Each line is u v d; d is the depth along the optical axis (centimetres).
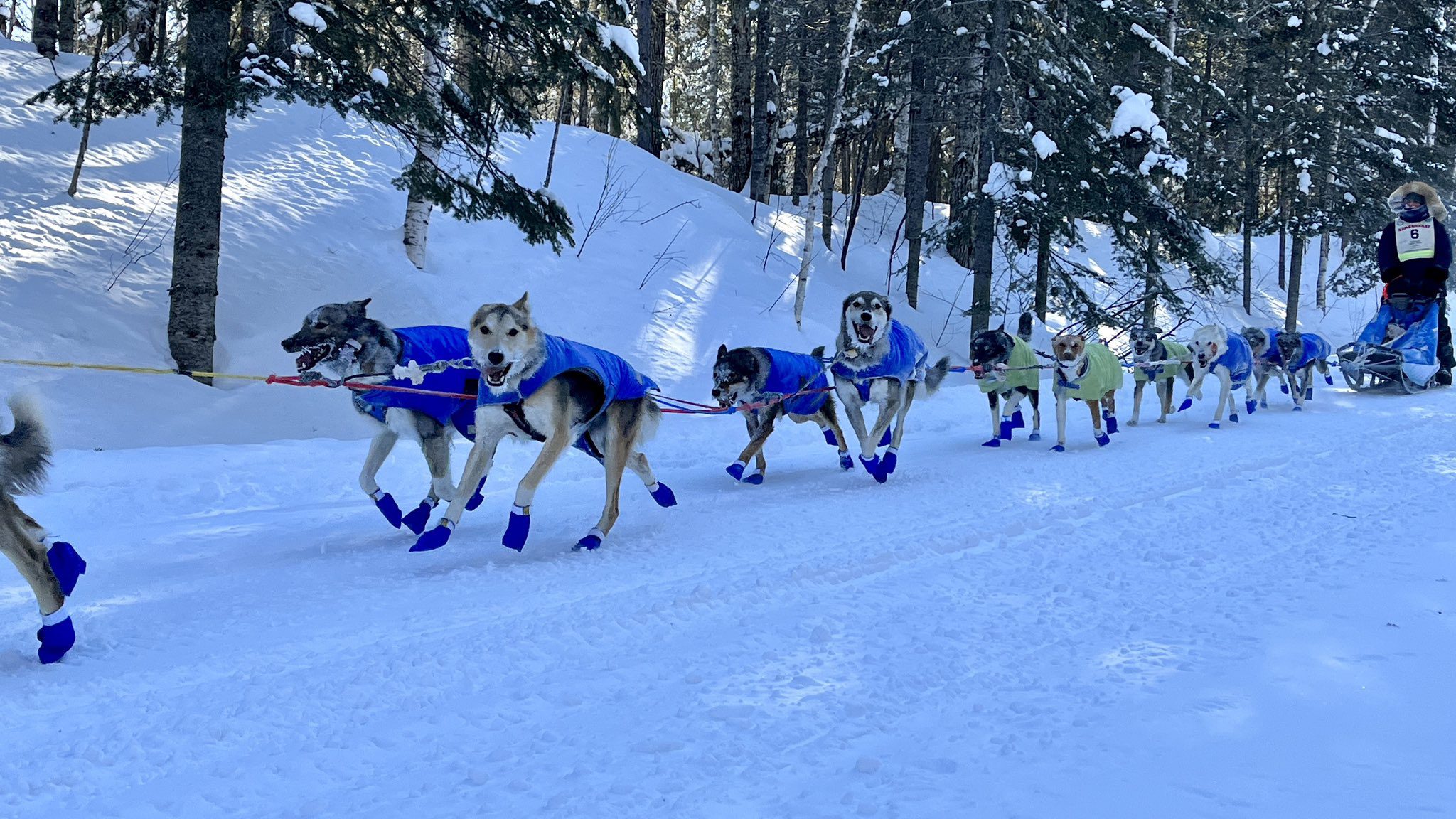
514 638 444
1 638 458
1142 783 289
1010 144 1862
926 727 341
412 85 1190
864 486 847
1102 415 1372
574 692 383
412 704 373
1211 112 2592
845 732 339
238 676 404
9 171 1403
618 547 632
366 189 1725
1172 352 1245
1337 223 2698
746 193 2706
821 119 2766
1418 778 286
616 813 283
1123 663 398
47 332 1106
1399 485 779
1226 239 3631
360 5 1195
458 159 1830
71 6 2195
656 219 2027
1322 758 301
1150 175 1878
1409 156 2891
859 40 2081
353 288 1432
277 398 1151
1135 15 1895
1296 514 685
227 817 291
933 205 2942
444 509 765
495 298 1559
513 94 1285
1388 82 2850
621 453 664
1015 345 1066
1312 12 2827
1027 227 1845
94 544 637
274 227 1488
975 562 584
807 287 2000
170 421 1035
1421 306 1427
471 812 288
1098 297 2577
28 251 1238
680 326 1661
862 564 574
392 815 288
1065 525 682
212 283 1153
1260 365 1380
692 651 429
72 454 842
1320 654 394
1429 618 434
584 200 1986
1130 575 543
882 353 852
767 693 377
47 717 364
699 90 3800
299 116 1880
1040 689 374
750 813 283
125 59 1753
